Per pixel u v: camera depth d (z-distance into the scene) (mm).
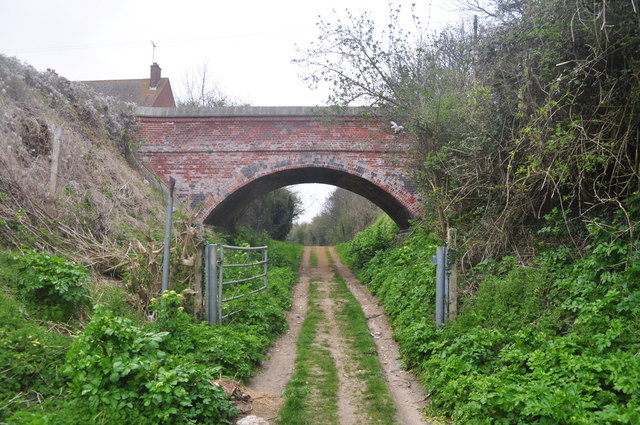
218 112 15844
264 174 15836
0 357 3992
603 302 4770
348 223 44719
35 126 9641
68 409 3646
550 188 7094
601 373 3744
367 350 7117
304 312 10562
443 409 4668
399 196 15602
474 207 9609
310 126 15867
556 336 5039
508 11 8281
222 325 7020
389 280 11422
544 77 6852
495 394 3898
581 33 6211
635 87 5617
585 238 6438
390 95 12648
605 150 5750
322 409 4844
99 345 3992
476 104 8594
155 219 11500
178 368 4035
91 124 13359
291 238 61156
